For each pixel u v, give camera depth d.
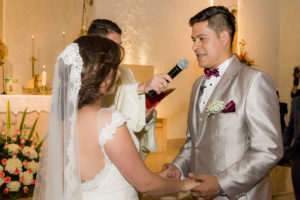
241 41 8.09
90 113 1.31
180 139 7.22
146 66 6.15
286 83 8.56
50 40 7.41
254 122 1.62
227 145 1.71
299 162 2.76
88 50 1.29
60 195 1.34
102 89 1.34
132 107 1.99
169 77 1.82
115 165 1.28
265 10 8.53
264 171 1.58
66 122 1.31
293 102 2.94
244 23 8.15
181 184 1.54
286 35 8.62
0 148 2.53
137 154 1.29
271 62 8.65
